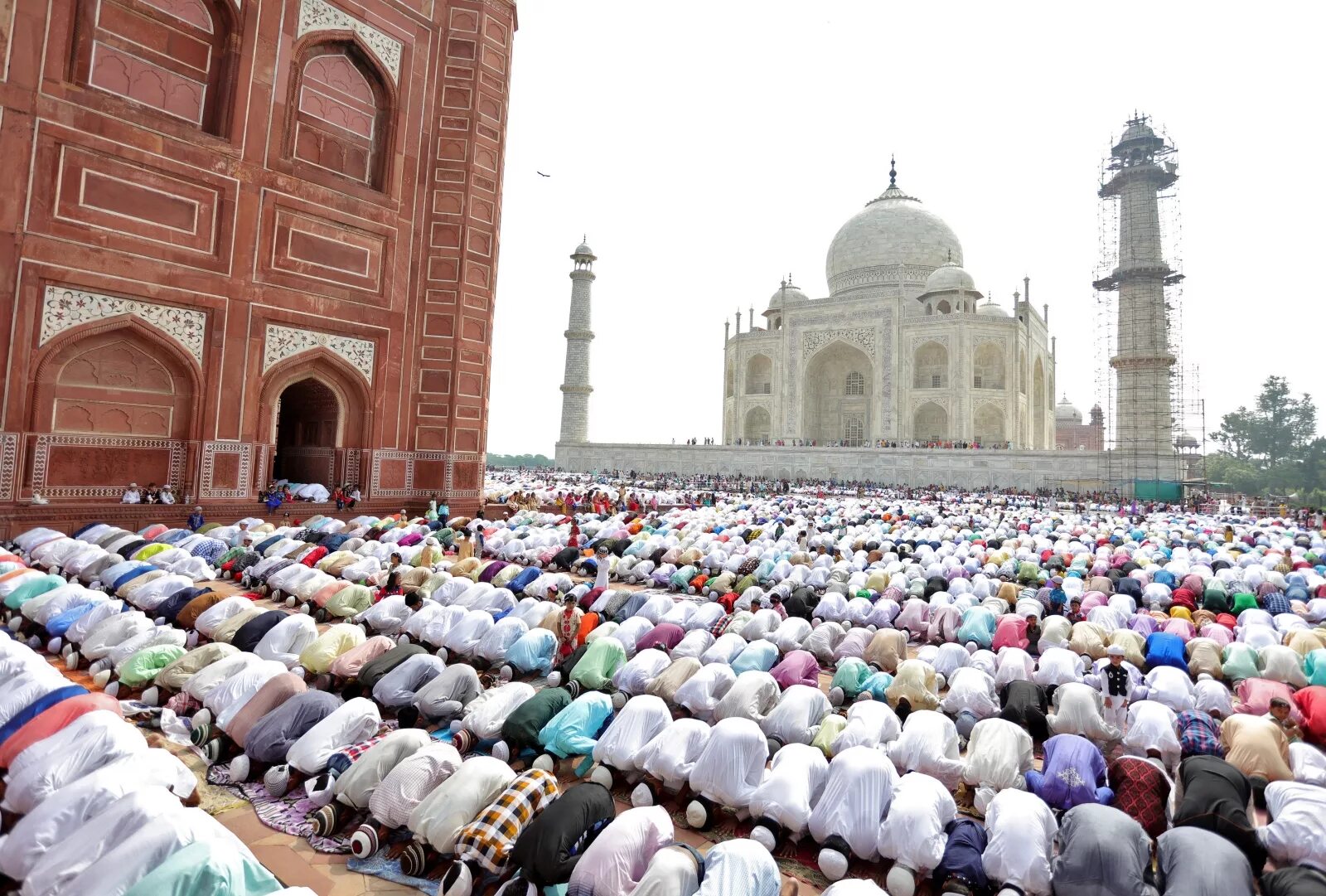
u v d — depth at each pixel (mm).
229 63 11539
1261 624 6668
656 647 5809
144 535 9656
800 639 6379
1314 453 45531
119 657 5094
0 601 6098
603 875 2711
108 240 10086
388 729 4352
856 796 3393
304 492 12836
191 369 11070
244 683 4375
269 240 12008
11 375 9258
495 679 5867
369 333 13602
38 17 9469
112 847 2504
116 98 10219
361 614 6668
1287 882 2875
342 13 13062
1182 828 3027
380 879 3225
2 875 2645
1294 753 4094
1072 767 3719
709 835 3693
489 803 3258
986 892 3084
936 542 12867
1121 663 5102
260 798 3824
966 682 5062
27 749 3217
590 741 4141
